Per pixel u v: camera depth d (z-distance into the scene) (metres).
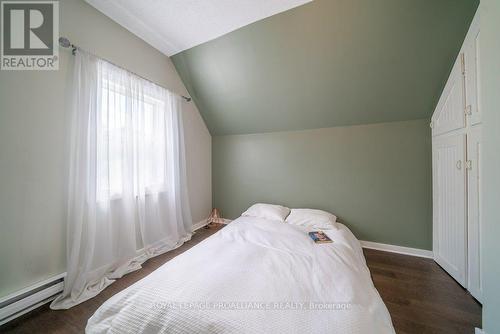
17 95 1.28
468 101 1.49
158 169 2.29
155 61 2.25
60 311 1.33
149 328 0.87
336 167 2.55
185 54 2.33
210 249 1.49
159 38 2.06
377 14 1.56
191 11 1.70
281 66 2.12
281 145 2.87
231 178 3.23
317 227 2.11
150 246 2.18
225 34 1.99
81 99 1.54
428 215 2.12
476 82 1.40
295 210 2.52
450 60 1.67
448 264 1.78
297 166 2.78
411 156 2.19
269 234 1.78
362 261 1.51
